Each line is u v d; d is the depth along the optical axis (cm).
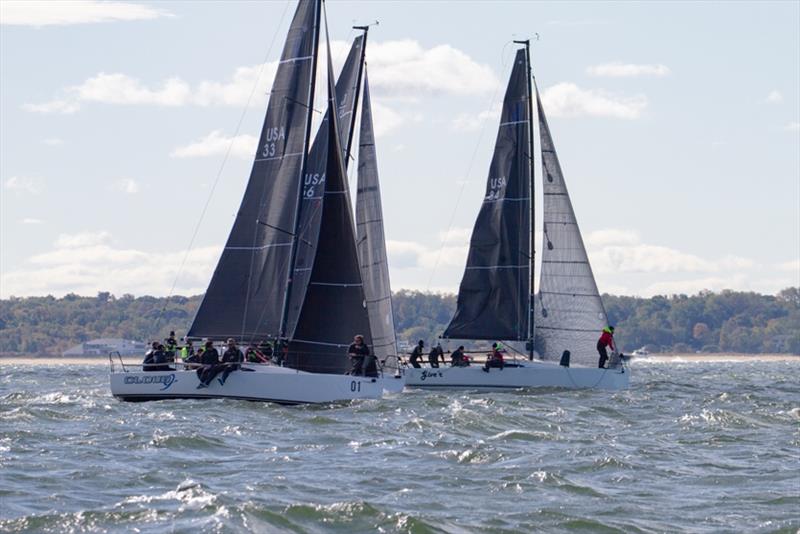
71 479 5438
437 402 9031
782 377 19925
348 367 9031
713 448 6888
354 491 5303
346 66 10831
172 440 6562
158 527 4525
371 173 10612
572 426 7912
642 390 11738
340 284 9100
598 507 5097
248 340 9250
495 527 4675
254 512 4666
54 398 9844
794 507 5100
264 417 7912
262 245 9269
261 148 9338
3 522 4572
